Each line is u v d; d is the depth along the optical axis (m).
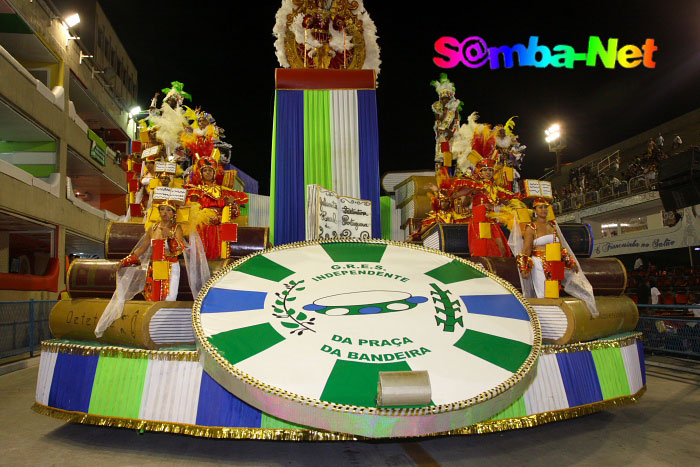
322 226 5.21
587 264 4.82
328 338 3.02
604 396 4.02
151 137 6.34
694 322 7.24
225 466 3.20
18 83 13.19
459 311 3.46
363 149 6.45
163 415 3.42
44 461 3.28
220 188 5.32
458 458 3.38
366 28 7.29
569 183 24.72
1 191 11.91
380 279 3.86
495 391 2.66
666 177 7.70
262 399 2.61
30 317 9.30
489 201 5.93
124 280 4.04
